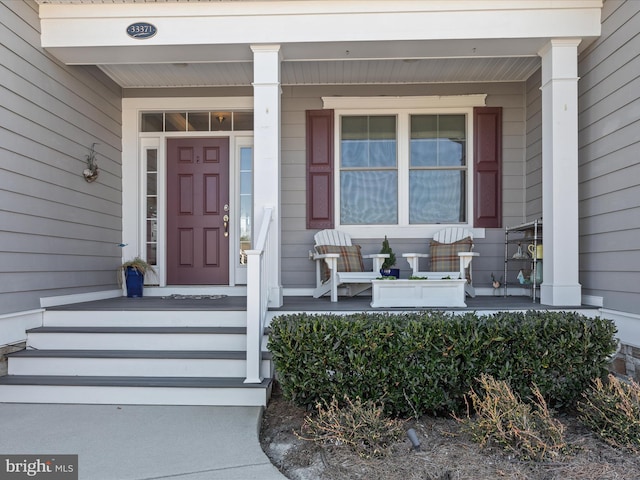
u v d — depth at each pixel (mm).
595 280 3609
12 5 3344
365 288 4746
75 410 2893
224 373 3195
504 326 2596
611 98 3393
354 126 5180
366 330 2562
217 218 5324
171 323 3609
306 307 3656
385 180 5152
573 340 2566
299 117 5145
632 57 3145
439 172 5129
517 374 2588
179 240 5336
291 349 2578
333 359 2531
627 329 3184
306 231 5121
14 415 2805
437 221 5121
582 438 2389
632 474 2039
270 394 3104
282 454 2326
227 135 5309
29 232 3510
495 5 3588
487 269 5027
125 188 5227
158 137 5316
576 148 3645
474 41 3676
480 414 2396
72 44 3697
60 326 3602
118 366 3215
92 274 4512
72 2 3611
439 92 5070
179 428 2584
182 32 3688
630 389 2410
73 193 4168
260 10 3662
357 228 5102
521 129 5055
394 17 3645
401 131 5109
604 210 3480
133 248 5199
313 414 2670
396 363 2549
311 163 5133
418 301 3660
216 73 4812
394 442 2320
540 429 2256
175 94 5227
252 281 3049
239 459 2199
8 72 3289
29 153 3521
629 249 3176
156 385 3004
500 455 2205
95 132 4598
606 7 3463
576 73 3639
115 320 3619
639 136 3072
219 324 3590
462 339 2557
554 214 3641
